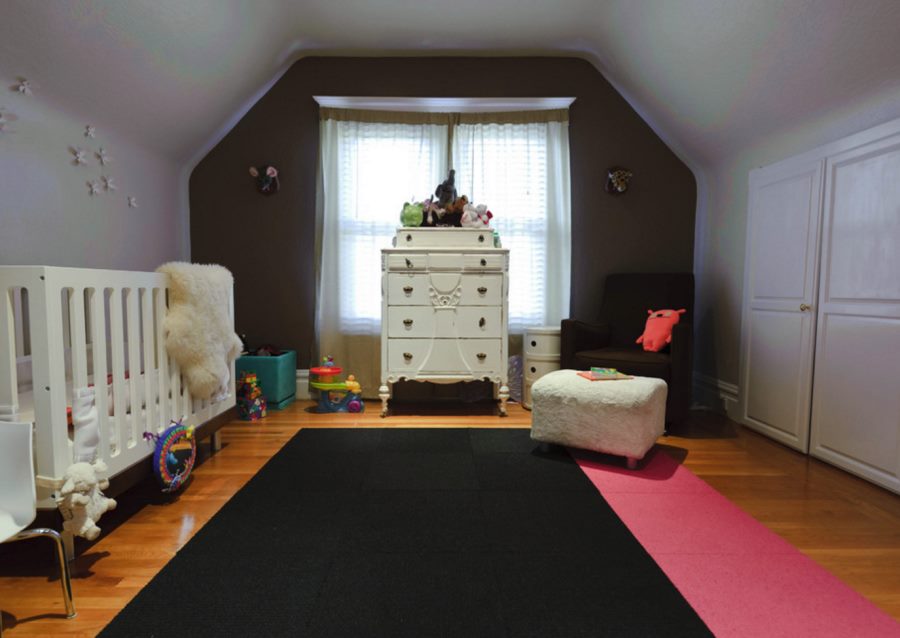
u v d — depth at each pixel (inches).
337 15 117.9
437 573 56.1
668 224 142.3
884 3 71.4
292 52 132.8
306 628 46.8
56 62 82.7
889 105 82.4
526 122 139.6
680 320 124.7
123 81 96.3
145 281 72.2
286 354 137.3
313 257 142.6
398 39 128.4
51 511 55.7
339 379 138.3
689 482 83.2
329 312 139.9
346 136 138.6
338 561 58.5
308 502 74.5
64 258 94.3
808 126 100.0
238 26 107.3
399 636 45.9
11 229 82.5
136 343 69.7
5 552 60.1
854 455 86.7
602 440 90.0
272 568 56.9
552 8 115.6
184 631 46.4
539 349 129.4
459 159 140.4
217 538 63.6
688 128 129.0
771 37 89.0
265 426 116.4
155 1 86.3
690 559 59.6
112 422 66.4
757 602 51.5
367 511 71.6
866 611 50.2
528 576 55.6
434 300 122.4
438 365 123.8
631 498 76.8
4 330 54.6
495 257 121.9
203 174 139.9
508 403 140.6
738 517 70.6
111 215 107.5
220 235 141.1
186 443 78.7
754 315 114.8
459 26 122.8
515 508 72.9
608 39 124.9
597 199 141.7
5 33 73.4
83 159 98.0
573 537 64.4
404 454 96.3
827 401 92.7
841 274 89.3
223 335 88.4
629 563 58.4
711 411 132.8
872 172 82.6
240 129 139.1
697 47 103.7
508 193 140.6
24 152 84.4
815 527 68.0
